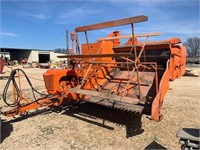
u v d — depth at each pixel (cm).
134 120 572
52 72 605
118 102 512
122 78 626
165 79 506
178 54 603
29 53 5625
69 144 436
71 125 537
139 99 468
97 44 672
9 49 5697
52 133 488
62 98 600
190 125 547
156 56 606
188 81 1472
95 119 579
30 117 594
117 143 443
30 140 452
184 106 727
